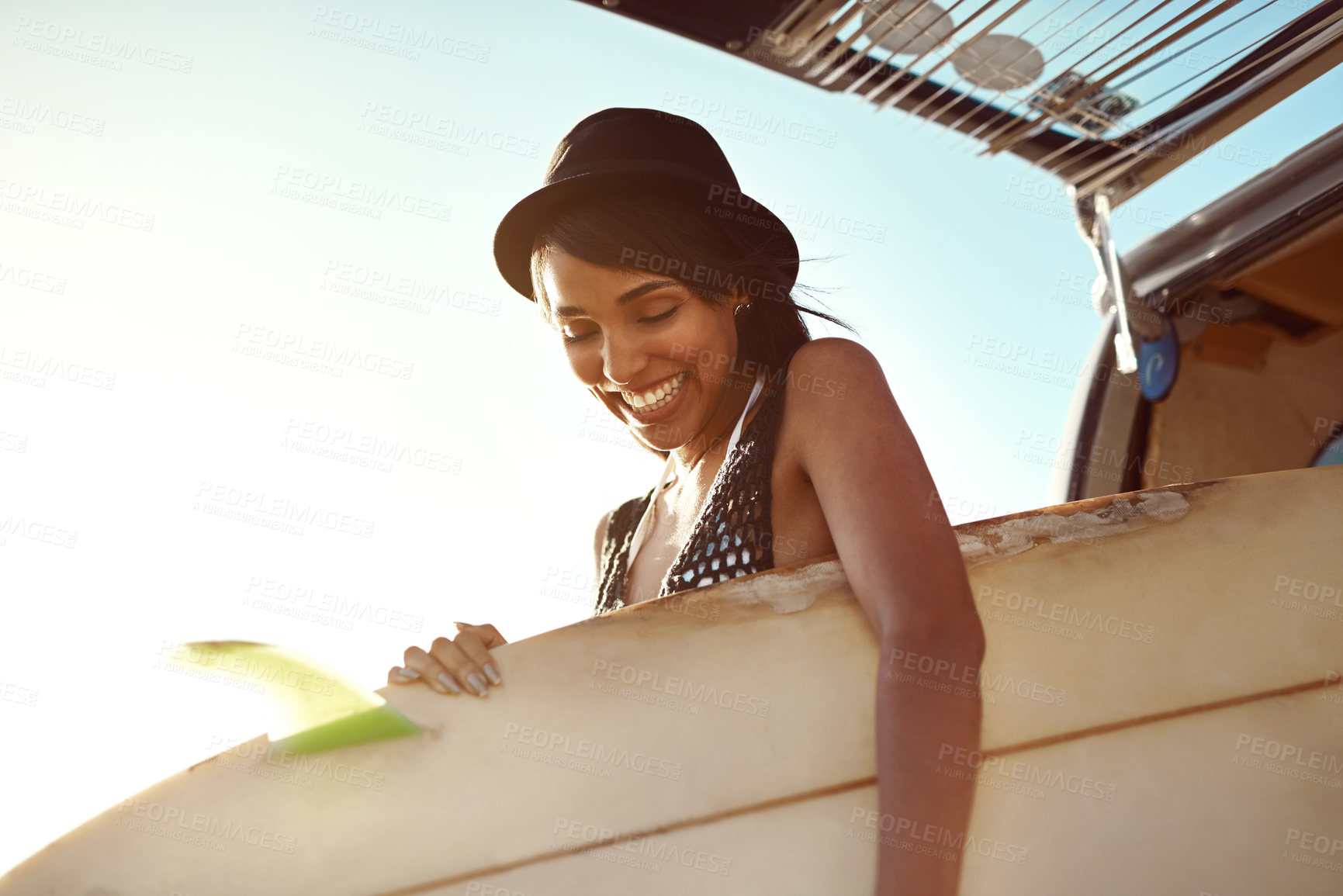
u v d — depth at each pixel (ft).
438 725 2.74
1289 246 5.81
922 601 2.48
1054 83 5.13
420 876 2.45
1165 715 2.73
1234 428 6.82
